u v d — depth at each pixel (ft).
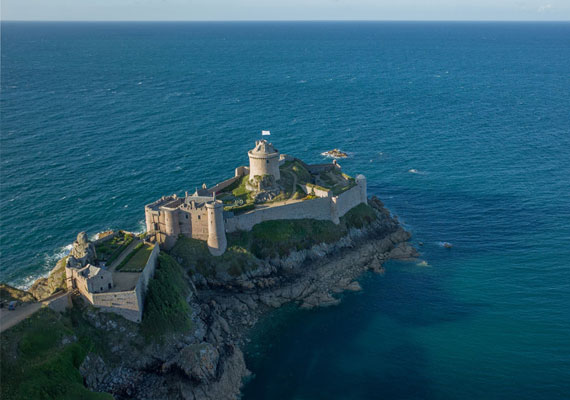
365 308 349.00
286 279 372.99
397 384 284.00
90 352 271.49
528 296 352.08
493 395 272.72
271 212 398.01
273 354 308.40
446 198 510.17
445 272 386.93
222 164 586.45
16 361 239.71
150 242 355.56
